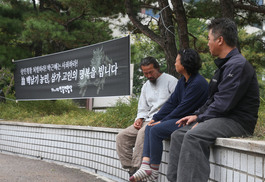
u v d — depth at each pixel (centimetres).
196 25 1248
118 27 1110
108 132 528
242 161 239
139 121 426
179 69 366
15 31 1053
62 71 776
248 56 996
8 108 950
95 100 1473
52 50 1233
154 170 352
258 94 279
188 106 352
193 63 356
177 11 593
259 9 741
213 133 267
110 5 803
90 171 568
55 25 1030
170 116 358
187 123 302
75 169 580
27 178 484
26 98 880
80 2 984
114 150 512
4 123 788
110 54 659
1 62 920
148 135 367
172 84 420
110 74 658
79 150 598
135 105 633
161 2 632
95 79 692
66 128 627
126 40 628
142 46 1423
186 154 263
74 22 1189
